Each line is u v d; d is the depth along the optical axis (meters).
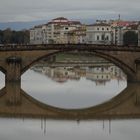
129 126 78.88
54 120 85.25
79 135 70.75
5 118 86.31
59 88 133.50
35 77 173.50
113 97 115.06
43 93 121.50
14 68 134.12
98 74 190.75
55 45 139.00
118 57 141.75
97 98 113.19
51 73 196.75
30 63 137.25
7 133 71.50
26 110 96.25
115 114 93.12
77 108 99.69
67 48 140.12
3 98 112.75
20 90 126.81
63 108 99.38
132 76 142.50
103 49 141.62
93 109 98.69
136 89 129.88
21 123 81.12
